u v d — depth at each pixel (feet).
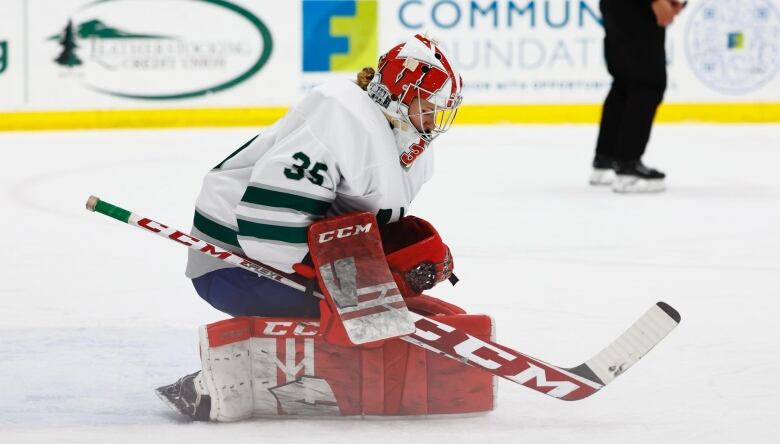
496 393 29.55
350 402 29.12
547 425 28.91
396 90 28.43
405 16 126.11
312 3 126.82
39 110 127.75
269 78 127.95
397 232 30.66
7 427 28.63
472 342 28.78
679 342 38.73
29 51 126.93
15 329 41.11
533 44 125.70
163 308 45.06
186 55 127.75
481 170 96.73
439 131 29.19
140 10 126.82
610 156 87.04
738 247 59.57
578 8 125.08
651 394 32.12
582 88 126.31
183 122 128.98
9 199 81.56
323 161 27.71
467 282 50.42
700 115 125.59
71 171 97.55
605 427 28.73
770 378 33.94
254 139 29.94
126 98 128.16
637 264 54.75
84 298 47.32
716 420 29.37
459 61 126.21
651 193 82.89
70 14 126.52
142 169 98.63
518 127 125.90
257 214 28.04
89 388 32.76
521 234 64.54
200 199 30.42
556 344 38.83
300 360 29.07
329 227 27.94
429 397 29.30
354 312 27.50
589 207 75.51
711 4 123.75
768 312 43.80
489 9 125.18
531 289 48.80
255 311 30.27
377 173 28.30
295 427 28.58
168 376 34.22
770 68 124.57
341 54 127.34
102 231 67.21
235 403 28.91
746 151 107.24
